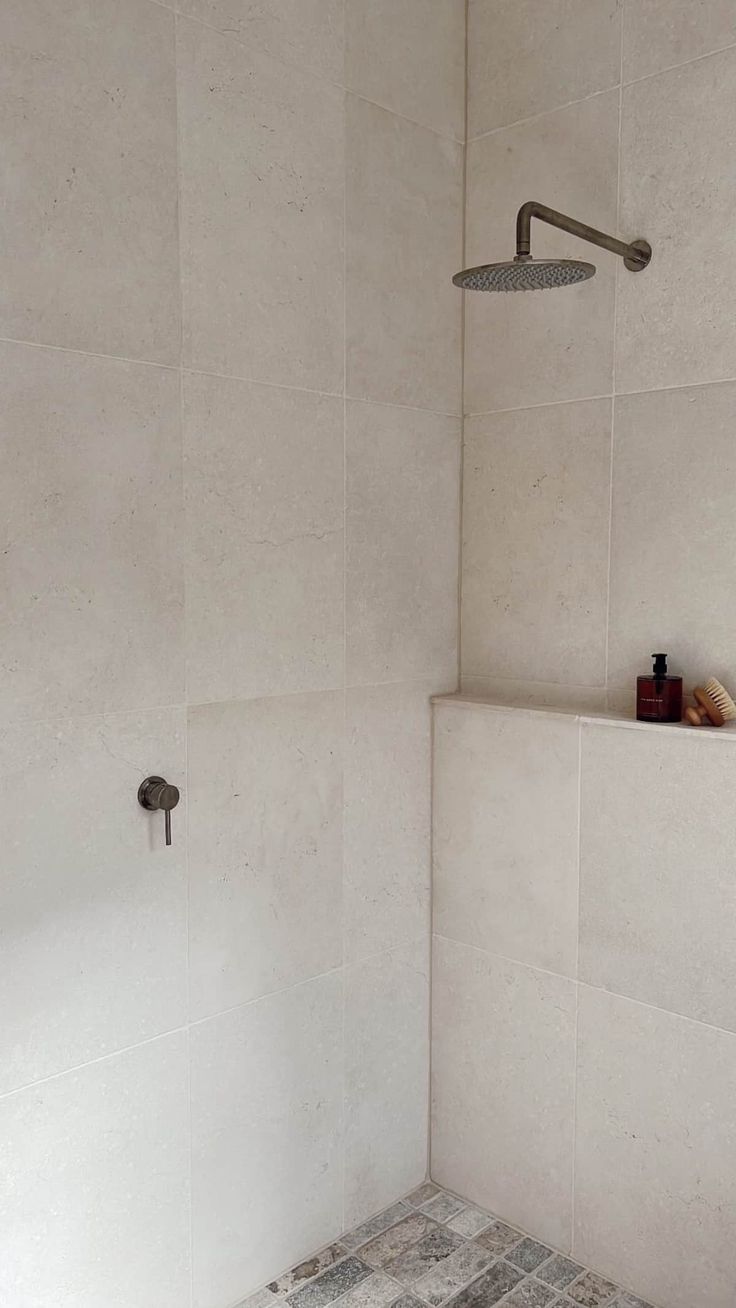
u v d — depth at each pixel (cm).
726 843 163
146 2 148
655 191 176
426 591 202
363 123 182
